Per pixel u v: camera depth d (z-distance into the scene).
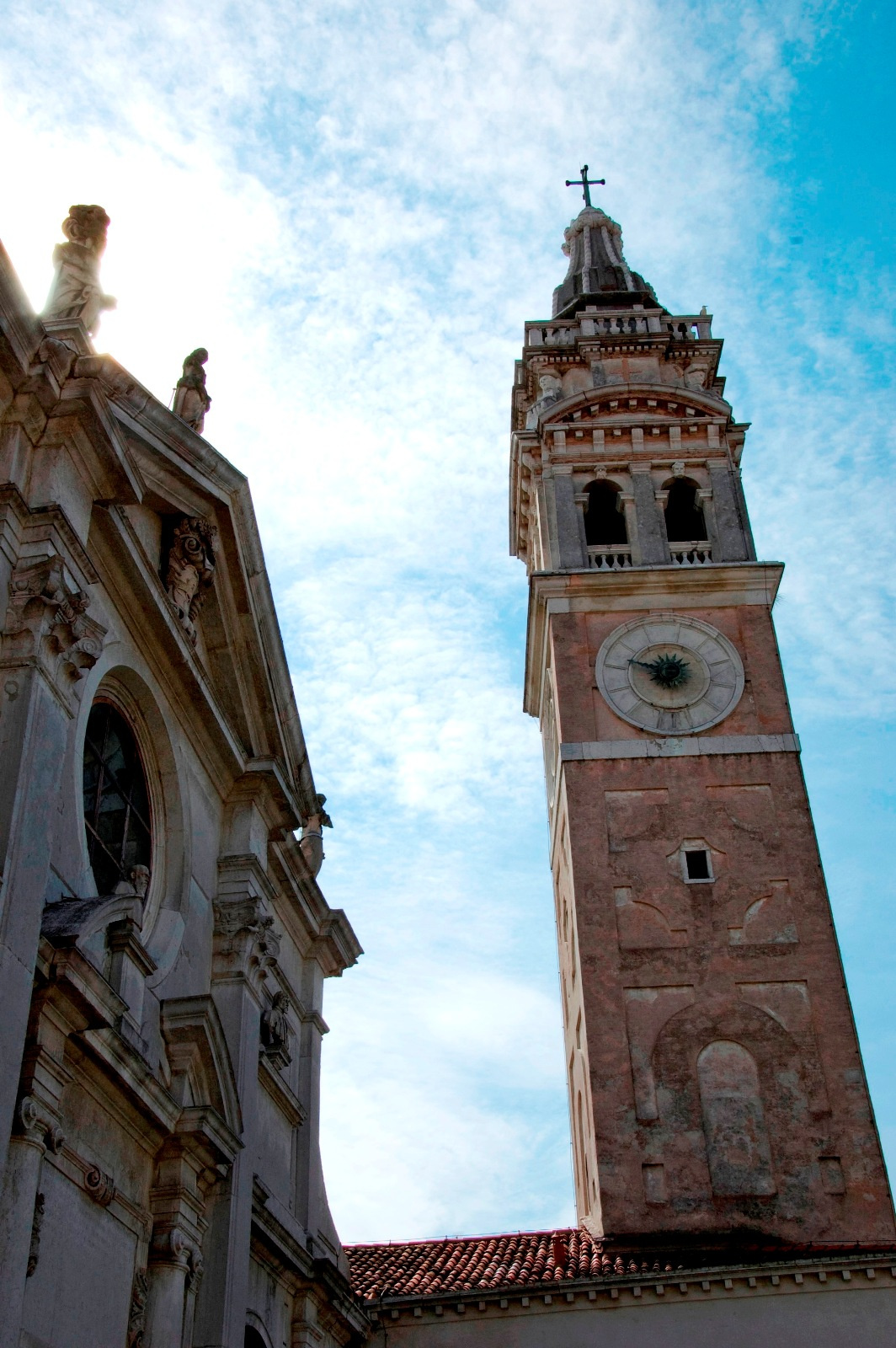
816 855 34.62
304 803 26.48
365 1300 27.72
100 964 16.22
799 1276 27.08
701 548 40.34
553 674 38.28
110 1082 15.77
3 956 12.88
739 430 43.34
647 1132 31.08
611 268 51.41
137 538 18.19
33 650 14.55
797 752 36.22
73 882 15.77
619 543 42.00
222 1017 20.52
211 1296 18.08
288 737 24.78
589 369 45.34
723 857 34.72
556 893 40.44
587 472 42.22
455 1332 27.48
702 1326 26.88
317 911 27.12
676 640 38.28
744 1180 30.41
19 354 15.39
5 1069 12.62
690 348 45.34
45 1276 13.98
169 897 19.72
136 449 20.06
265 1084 23.06
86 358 15.93
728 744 36.41
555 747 39.28
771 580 39.09
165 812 20.03
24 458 15.70
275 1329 22.44
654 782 35.91
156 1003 18.16
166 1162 17.47
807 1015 32.44
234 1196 18.98
